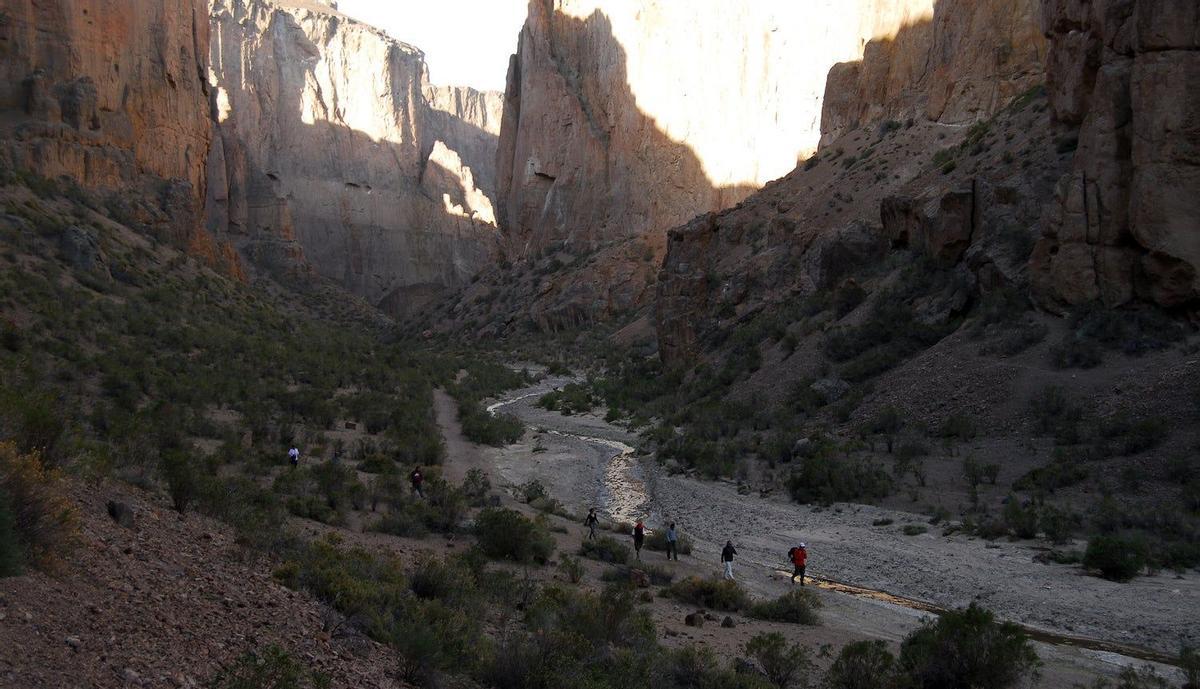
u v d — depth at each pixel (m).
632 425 50.12
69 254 53.91
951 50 68.19
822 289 52.56
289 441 34.22
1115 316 31.69
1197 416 25.73
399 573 12.60
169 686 5.86
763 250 64.44
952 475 27.86
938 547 21.92
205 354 49.38
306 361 59.34
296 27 190.38
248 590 8.90
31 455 8.02
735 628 14.61
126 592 7.30
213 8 175.38
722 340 58.31
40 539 7.28
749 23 117.56
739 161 116.12
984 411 31.50
